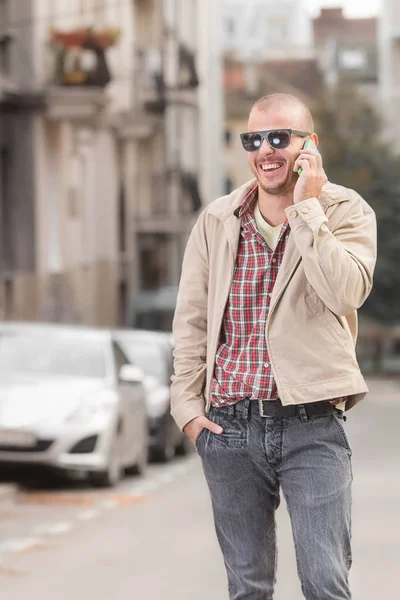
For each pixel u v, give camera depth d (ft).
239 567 25.79
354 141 302.66
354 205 25.20
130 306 226.17
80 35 162.61
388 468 92.17
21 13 159.84
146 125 214.69
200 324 26.50
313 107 310.24
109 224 204.95
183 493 77.77
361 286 24.38
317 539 24.64
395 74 395.14
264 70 454.81
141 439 89.51
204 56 288.92
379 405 209.36
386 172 301.84
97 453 77.87
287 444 24.94
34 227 160.76
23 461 76.59
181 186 247.91
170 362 109.81
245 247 25.52
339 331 24.94
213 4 290.35
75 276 179.83
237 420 25.29
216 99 271.08
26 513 67.00
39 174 161.79
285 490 25.22
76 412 77.71
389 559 51.06
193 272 26.43
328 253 24.08
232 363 25.40
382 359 324.60
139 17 239.91
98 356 83.71
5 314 153.58
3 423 76.69
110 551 53.62
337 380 24.81
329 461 24.86
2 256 159.12
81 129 183.52
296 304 24.86
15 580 46.65
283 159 25.20
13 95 158.51
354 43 465.47
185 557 52.08
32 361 82.79
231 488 25.58
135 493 77.41
